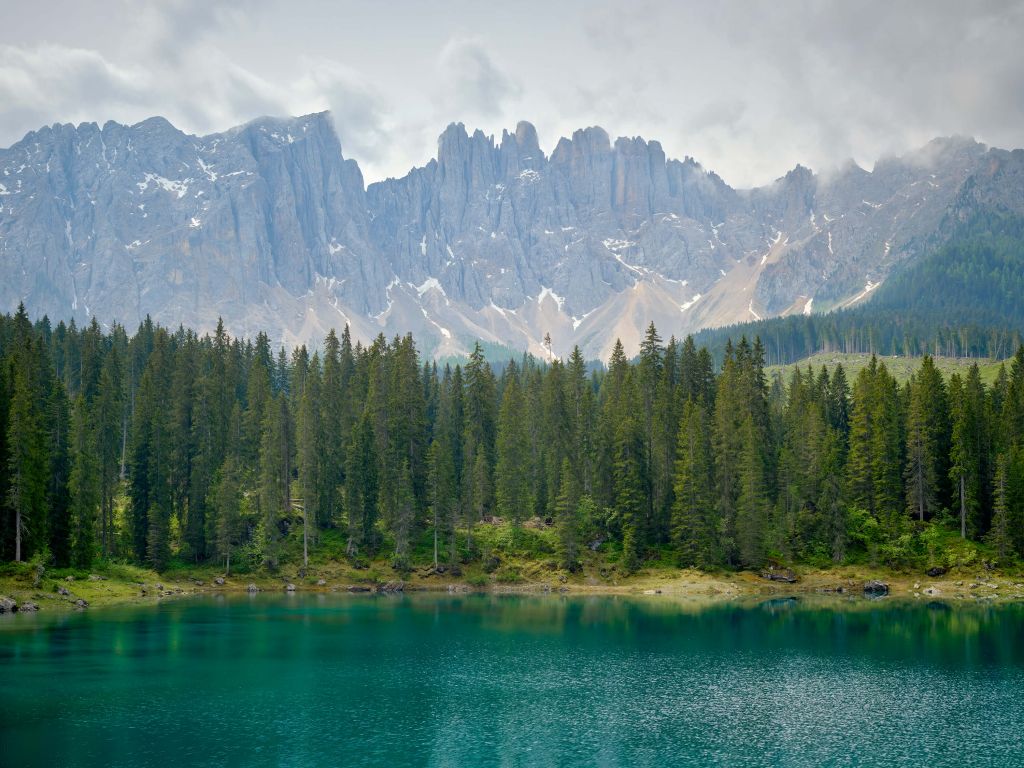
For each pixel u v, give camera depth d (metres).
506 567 138.25
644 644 88.38
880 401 142.25
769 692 68.75
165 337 173.12
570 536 135.25
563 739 56.75
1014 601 114.12
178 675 73.62
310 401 157.00
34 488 108.31
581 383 176.62
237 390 184.00
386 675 74.56
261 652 83.25
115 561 128.25
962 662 79.25
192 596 121.75
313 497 143.25
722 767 51.62
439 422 171.00
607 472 144.88
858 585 125.75
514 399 157.62
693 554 133.38
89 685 69.50
